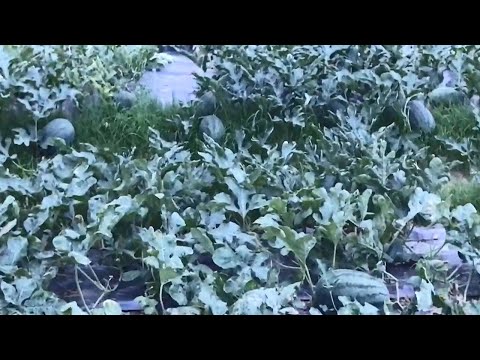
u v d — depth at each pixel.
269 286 3.40
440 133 5.02
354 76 5.29
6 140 4.61
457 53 5.85
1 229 3.58
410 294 3.58
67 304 3.19
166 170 4.21
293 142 4.60
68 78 5.33
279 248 3.65
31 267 3.48
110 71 5.78
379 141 4.62
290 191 4.06
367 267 3.64
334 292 3.33
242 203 3.86
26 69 5.12
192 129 4.96
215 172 4.12
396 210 3.87
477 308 3.26
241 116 5.16
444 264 3.64
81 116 5.06
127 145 4.95
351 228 3.95
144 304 3.29
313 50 5.94
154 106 5.25
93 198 3.79
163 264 3.31
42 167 4.23
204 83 5.32
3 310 3.21
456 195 4.31
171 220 3.67
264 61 5.46
